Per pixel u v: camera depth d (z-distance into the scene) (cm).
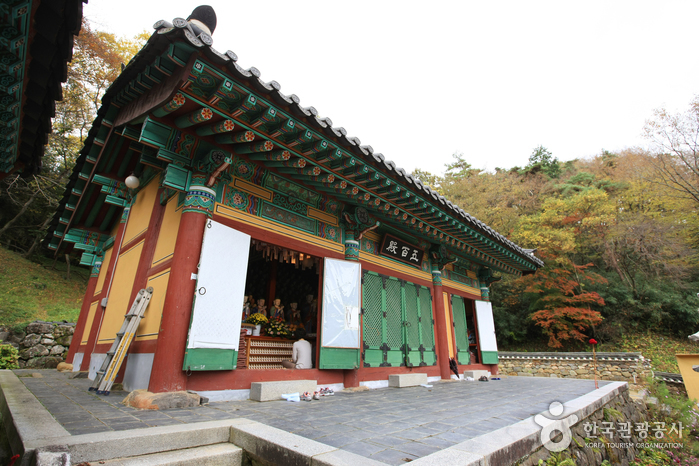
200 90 435
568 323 1905
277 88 437
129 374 533
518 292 2259
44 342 1075
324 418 391
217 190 563
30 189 1859
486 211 2462
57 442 227
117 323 656
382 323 814
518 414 438
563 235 1886
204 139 527
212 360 485
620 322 2006
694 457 643
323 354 650
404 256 922
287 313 909
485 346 1189
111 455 241
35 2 301
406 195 690
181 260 488
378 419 393
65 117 1878
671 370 1644
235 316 528
